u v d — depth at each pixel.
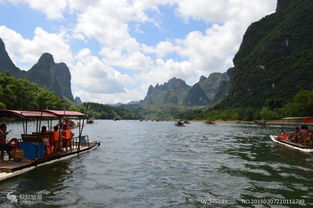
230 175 12.36
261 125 96.19
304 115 99.94
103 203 8.39
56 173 12.11
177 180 11.41
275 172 13.00
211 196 9.26
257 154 19.42
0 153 13.93
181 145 26.09
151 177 11.92
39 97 97.75
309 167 14.29
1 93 70.81
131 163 15.30
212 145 26.11
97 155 17.88
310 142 22.25
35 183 10.43
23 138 13.46
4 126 13.18
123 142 28.64
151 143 28.11
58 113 15.70
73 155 16.97
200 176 12.16
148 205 8.31
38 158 13.43
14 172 11.34
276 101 127.50
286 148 23.30
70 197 8.87
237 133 47.88
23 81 102.31
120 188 10.09
